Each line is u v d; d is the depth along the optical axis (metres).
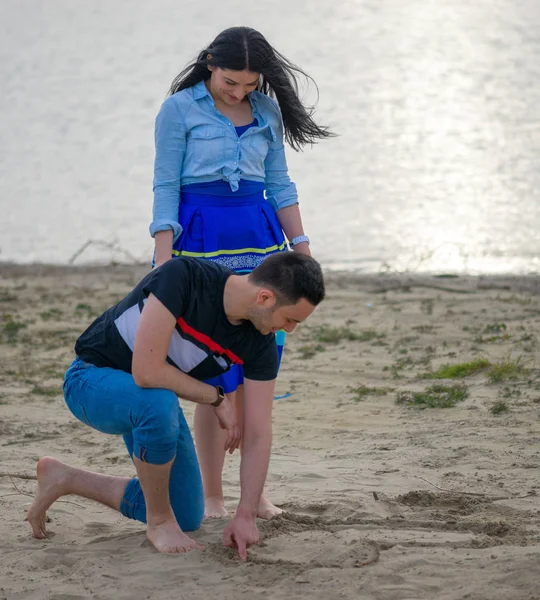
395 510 11.39
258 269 9.37
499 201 44.66
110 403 9.77
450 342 21.25
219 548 9.96
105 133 65.81
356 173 51.16
